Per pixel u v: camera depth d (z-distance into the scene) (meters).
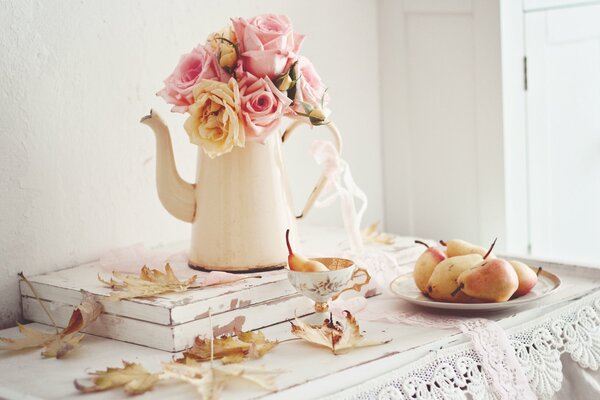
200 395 0.88
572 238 1.73
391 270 1.29
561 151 1.72
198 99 1.09
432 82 1.79
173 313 1.00
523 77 1.73
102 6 1.33
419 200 1.85
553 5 1.68
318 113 1.16
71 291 1.14
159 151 1.19
